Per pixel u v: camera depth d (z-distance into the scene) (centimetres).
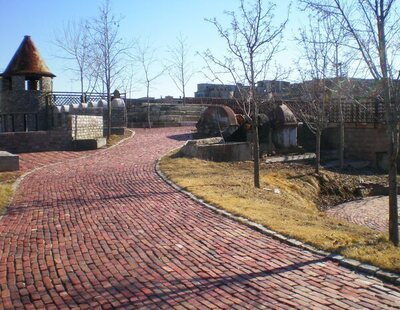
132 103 4141
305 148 2442
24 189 1292
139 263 677
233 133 2202
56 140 2116
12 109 2811
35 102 2845
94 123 2383
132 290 580
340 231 842
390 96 776
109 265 671
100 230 857
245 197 1152
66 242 787
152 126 3366
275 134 2241
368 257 654
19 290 588
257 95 1599
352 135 2394
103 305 540
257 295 555
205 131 2309
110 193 1203
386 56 755
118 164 1700
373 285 576
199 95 4950
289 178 1830
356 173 2106
